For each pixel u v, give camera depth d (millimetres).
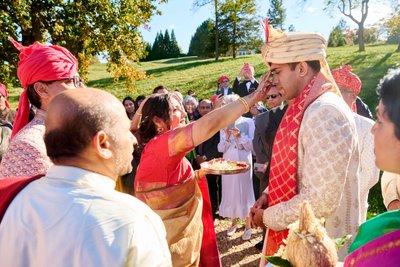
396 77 938
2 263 996
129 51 13523
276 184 1909
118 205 990
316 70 1846
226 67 30734
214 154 5469
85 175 1046
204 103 6195
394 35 32594
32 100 1907
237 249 4449
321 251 1229
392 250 834
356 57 22875
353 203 1879
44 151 1694
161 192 2080
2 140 3443
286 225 1747
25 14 10906
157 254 983
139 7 13953
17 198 1066
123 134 1114
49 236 947
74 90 1121
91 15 12562
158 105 2195
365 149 2424
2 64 11781
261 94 1961
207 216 2564
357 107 4773
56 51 1915
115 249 917
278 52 1825
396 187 1802
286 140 1841
